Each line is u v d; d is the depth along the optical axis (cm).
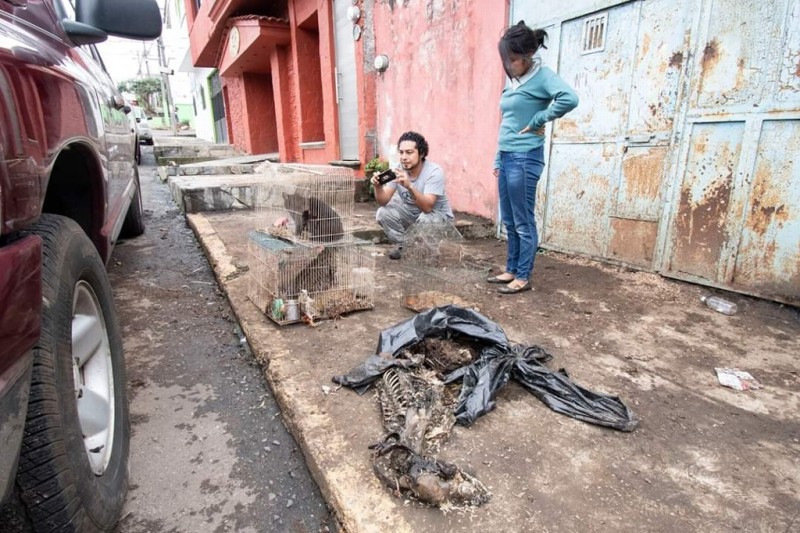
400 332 251
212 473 191
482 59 503
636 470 174
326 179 323
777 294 312
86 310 167
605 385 230
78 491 129
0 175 104
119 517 165
